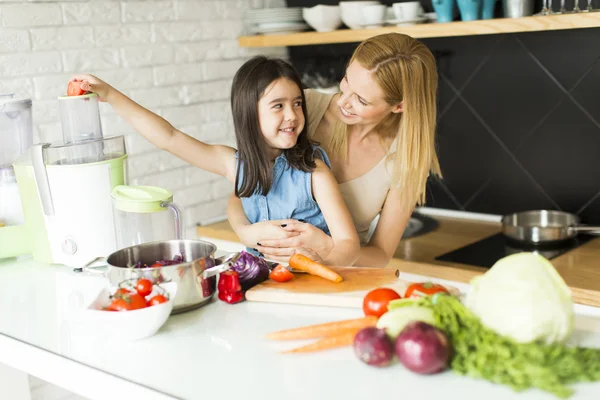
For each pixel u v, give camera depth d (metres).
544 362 1.02
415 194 1.97
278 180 1.86
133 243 1.65
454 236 2.69
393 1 2.92
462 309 1.10
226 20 3.02
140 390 1.08
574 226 2.47
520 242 2.51
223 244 2.88
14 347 1.29
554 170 2.73
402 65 1.75
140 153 2.73
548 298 1.04
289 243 1.79
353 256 1.75
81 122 1.69
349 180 2.01
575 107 2.63
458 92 2.92
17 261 1.82
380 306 1.21
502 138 2.84
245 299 1.43
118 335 1.24
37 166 1.63
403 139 1.86
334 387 1.05
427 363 1.04
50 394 2.47
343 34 2.75
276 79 1.71
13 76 2.31
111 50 2.58
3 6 2.25
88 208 1.66
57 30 2.41
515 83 2.76
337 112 2.03
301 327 1.22
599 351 1.08
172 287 1.32
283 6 3.27
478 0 2.47
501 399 0.99
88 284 1.61
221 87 3.03
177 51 2.82
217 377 1.11
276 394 1.04
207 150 1.94
